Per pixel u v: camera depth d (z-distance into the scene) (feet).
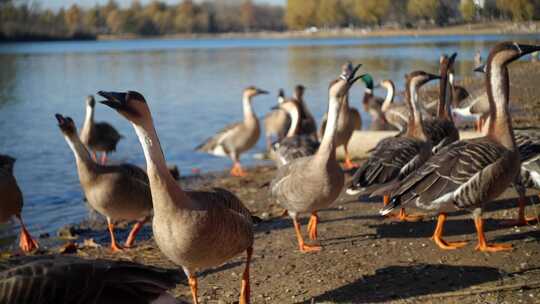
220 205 20.24
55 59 198.70
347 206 34.73
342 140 45.09
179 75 134.00
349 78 26.25
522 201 28.04
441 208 24.94
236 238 20.65
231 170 49.96
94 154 57.47
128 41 447.83
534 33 39.29
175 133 66.69
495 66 25.05
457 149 25.09
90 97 56.18
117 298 16.01
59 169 50.93
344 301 21.48
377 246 27.04
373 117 63.72
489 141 25.13
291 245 28.48
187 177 48.03
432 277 22.88
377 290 22.17
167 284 16.62
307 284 23.43
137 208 30.91
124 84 117.80
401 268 24.09
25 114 81.87
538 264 23.22
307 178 26.35
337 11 112.27
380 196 36.19
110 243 32.45
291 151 37.86
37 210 39.68
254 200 38.96
